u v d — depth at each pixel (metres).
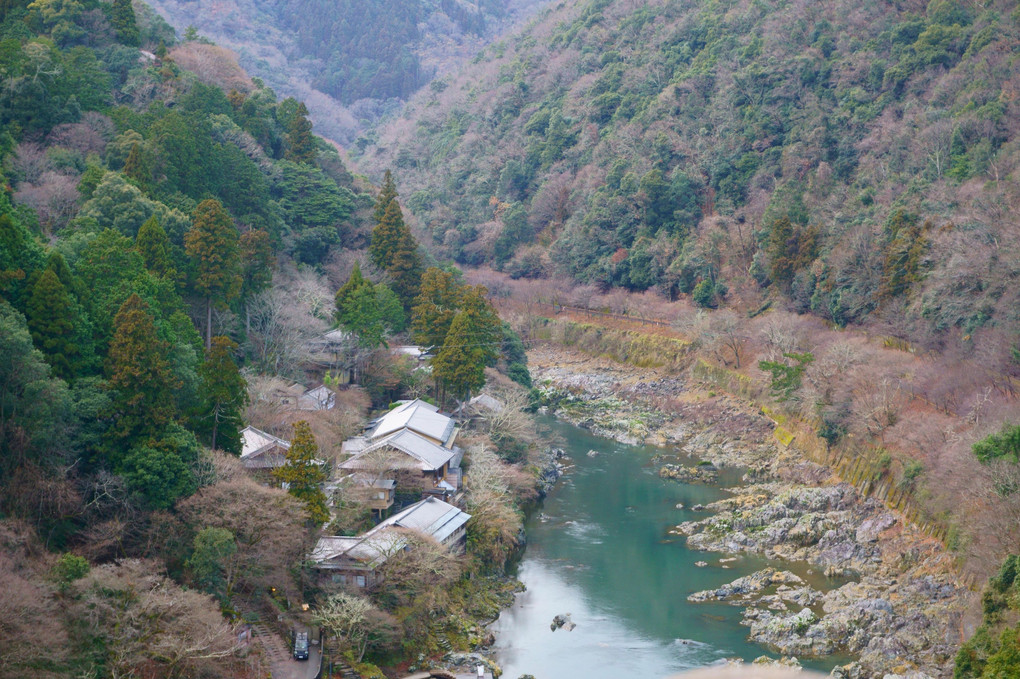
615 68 197.75
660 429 107.94
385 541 54.34
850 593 60.94
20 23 105.44
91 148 91.19
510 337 113.88
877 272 111.44
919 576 62.16
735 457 96.12
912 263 104.12
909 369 87.06
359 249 112.75
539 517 78.31
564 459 96.31
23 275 52.88
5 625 35.53
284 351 82.31
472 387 83.88
